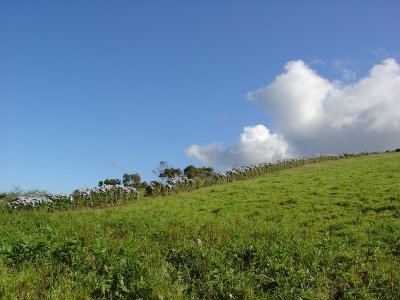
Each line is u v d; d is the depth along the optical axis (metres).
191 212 24.59
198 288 10.58
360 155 62.62
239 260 12.27
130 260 11.29
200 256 12.23
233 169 44.62
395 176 30.98
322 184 31.27
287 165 51.62
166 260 12.27
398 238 15.83
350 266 12.55
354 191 26.59
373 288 11.27
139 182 38.69
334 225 18.97
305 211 22.64
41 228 16.77
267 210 23.61
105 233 16.25
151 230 16.53
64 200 29.00
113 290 9.98
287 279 11.14
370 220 19.19
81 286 9.77
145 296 9.73
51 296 9.09
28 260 11.21
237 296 10.31
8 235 15.58
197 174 43.94
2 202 29.31
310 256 12.94
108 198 30.97
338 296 10.91
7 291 9.09
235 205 26.12
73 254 11.45
